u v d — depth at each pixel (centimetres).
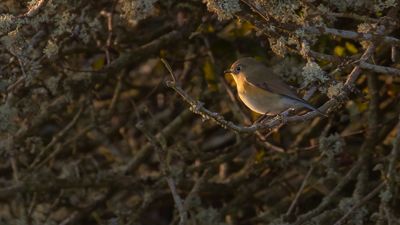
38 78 1112
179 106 1379
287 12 780
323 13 811
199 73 1267
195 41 1252
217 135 1388
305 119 782
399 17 927
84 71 1091
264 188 1224
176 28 1203
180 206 1048
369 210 1093
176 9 1202
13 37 911
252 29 1141
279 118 774
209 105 1289
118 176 1212
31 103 1130
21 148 1205
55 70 1130
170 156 1214
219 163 1181
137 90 1370
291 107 889
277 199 1268
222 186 1204
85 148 1362
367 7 880
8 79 1032
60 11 1038
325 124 1226
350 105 1164
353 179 1114
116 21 1191
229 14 767
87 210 1236
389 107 1204
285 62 1064
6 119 1054
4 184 1238
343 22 1073
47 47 949
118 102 1320
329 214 1041
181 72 1344
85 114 1323
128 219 1184
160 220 1459
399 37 1020
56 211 1334
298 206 1190
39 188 1173
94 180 1200
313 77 756
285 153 1162
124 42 1195
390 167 1001
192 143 1238
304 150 1159
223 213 1178
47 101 1188
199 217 1171
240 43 1212
